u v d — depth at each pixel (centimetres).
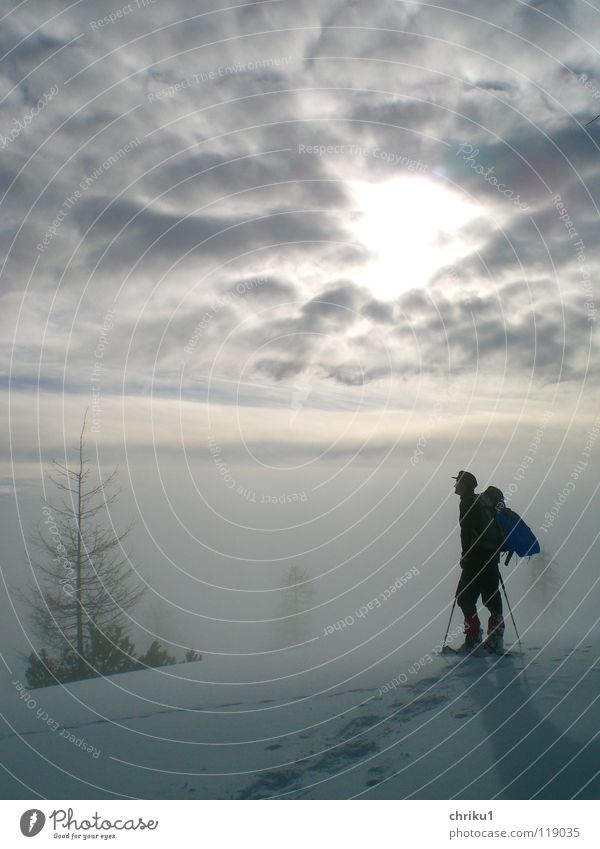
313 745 420
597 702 427
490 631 617
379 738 418
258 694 564
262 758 407
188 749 431
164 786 381
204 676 672
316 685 575
